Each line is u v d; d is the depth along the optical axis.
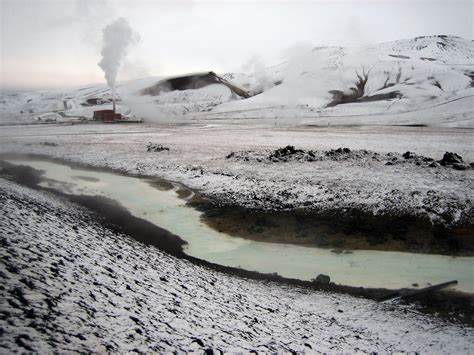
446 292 11.62
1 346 5.14
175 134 59.94
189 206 20.88
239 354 6.86
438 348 8.30
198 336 7.27
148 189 24.61
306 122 90.56
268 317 9.19
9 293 6.64
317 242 15.93
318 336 8.40
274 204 19.80
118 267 10.31
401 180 22.86
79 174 29.55
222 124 87.19
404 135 53.53
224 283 11.63
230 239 16.42
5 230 9.95
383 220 17.22
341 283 12.41
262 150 38.62
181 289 9.99
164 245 15.37
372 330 9.18
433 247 15.10
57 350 5.49
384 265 13.80
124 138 52.84
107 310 7.33
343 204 19.11
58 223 13.68
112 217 18.62
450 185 21.41
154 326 7.24
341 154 30.95
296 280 12.61
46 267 8.37
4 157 37.53
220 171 27.77
